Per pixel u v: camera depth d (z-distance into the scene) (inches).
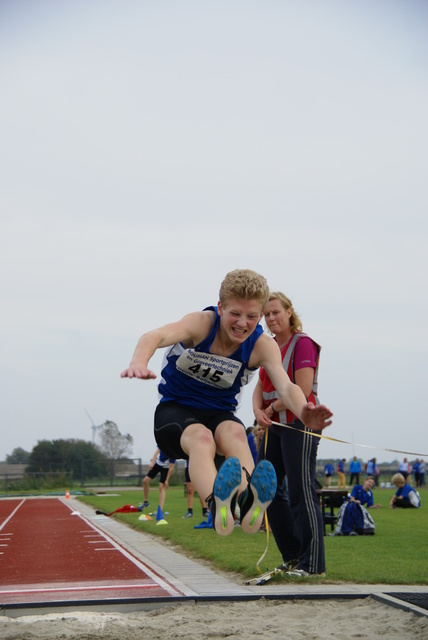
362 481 1829.5
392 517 649.6
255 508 157.2
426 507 812.6
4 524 719.7
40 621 227.6
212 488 154.3
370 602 251.4
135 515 744.3
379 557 354.0
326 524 562.9
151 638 203.5
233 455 168.6
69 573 345.7
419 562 333.7
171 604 253.0
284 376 172.1
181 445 170.2
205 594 264.4
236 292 167.5
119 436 2689.5
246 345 177.5
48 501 1288.1
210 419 181.2
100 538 530.0
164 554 408.8
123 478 2033.7
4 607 244.8
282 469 303.1
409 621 217.5
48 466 2335.1
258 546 408.8
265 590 270.4
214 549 396.2
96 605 250.1
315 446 290.2
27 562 396.2
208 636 206.4
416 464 1562.5
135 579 317.1
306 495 287.7
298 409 163.2
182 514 725.3
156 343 160.1
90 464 2025.1
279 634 207.2
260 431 304.7
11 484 1958.7
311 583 283.7
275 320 294.0
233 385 180.1
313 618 230.5
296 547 305.3
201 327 173.2
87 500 1201.4
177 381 180.5
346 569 310.7
